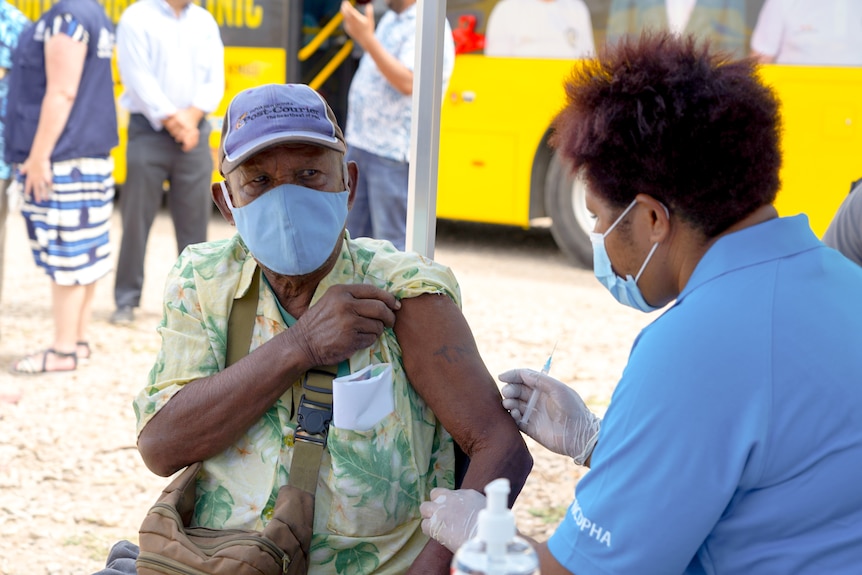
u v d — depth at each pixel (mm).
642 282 1430
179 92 5656
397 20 5352
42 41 4984
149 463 1753
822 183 6281
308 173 1672
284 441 1721
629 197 1363
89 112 5012
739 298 1287
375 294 1720
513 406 1812
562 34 6992
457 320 1788
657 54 1336
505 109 7242
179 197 5824
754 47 6320
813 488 1249
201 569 1557
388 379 1683
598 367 5324
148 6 5551
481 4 7180
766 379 1245
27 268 7566
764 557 1285
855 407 1247
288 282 1785
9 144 5203
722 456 1238
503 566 1067
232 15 7672
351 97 5543
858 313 1303
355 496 1682
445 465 1827
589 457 1732
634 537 1263
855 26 6078
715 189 1302
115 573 1878
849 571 1252
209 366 1768
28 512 3590
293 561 1597
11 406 4641
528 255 8180
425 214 2254
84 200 5082
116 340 5734
